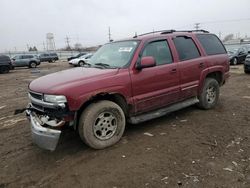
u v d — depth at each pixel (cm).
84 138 406
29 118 425
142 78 460
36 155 419
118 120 436
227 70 655
